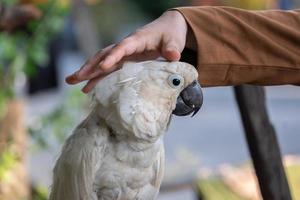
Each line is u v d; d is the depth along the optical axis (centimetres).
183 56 161
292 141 629
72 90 368
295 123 702
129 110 152
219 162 595
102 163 159
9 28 324
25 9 318
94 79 158
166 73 154
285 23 160
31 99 676
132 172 161
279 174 218
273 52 157
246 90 213
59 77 723
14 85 355
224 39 155
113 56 143
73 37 924
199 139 689
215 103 869
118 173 160
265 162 216
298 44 158
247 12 160
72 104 366
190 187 501
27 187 357
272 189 218
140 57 160
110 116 155
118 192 162
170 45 149
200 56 154
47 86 642
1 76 351
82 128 162
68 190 160
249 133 217
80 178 157
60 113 365
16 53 356
